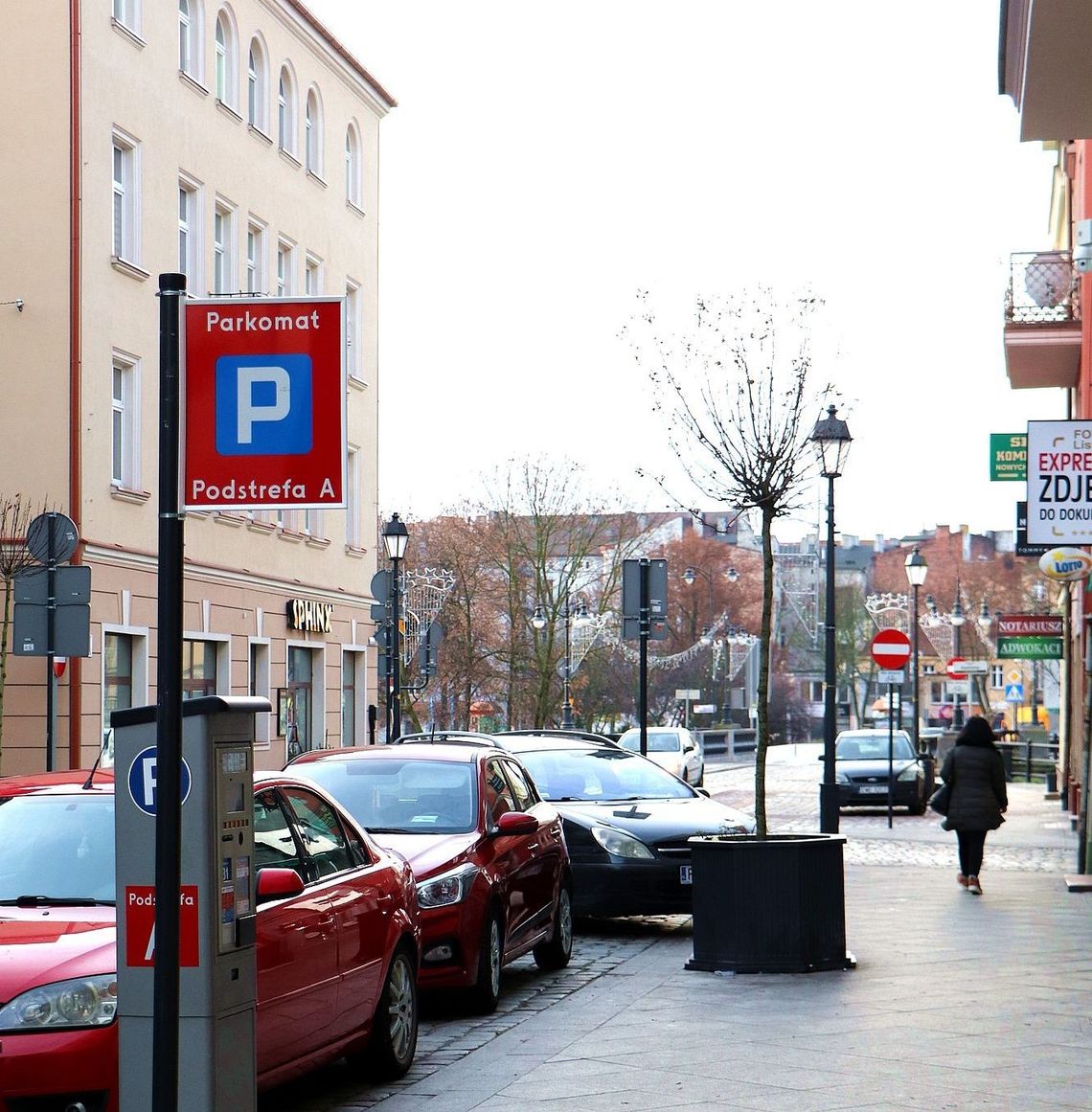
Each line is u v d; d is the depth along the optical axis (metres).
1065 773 39.22
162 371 6.08
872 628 104.12
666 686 85.31
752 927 12.69
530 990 12.86
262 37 37.28
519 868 12.77
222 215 35.44
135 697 29.92
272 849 8.57
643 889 15.85
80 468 27.77
